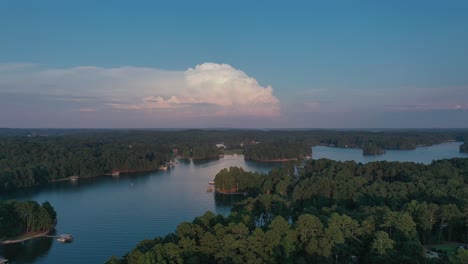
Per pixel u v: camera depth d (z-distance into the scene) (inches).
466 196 6953.7
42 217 7613.2
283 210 7347.4
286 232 5108.3
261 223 7372.1
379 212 5876.0
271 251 4864.7
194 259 4650.6
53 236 7362.2
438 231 6067.9
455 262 4311.0
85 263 6220.5
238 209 7219.5
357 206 7726.4
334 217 5329.7
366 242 5152.6
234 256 4778.5
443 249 5536.4
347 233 5142.7
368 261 4813.0
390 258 4594.0
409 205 6028.5
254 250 4849.9
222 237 5103.3
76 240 7199.8
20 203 7687.0
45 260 6338.6
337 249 4877.0
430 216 5826.8
